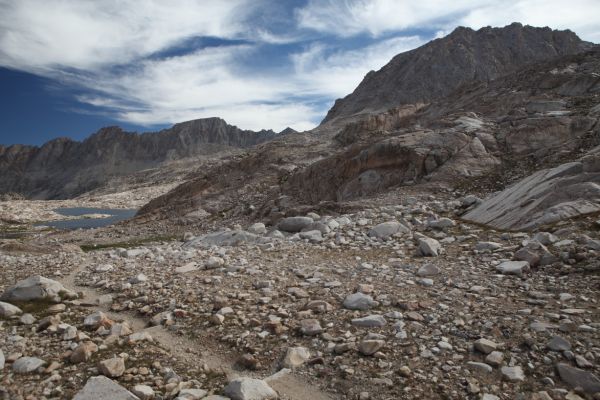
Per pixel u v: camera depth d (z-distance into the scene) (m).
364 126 69.19
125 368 7.65
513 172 28.77
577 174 17.50
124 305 11.48
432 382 6.77
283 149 67.12
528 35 181.88
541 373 6.77
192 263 15.70
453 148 33.50
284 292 11.60
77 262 18.52
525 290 10.25
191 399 6.49
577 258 11.41
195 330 9.46
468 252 14.42
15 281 15.33
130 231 49.12
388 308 9.80
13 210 111.81
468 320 8.77
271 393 6.60
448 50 180.50
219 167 65.38
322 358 7.71
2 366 7.69
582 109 36.50
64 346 8.66
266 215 43.28
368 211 24.64
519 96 48.53
